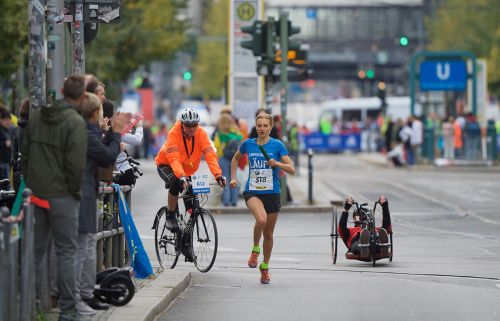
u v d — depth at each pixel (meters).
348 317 26.77
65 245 23.28
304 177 97.81
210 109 171.75
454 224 56.16
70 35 31.83
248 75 79.38
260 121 33.62
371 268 37.62
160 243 36.41
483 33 177.38
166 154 34.59
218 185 35.31
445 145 112.38
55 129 22.92
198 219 35.81
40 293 24.25
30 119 23.22
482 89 131.50
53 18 27.69
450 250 43.94
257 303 29.05
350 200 38.47
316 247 44.97
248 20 79.62
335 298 29.92
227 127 62.06
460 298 29.92
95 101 24.09
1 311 21.39
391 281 33.66
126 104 149.50
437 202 70.06
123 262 32.22
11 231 21.50
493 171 107.25
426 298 29.91
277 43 66.31
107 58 105.69
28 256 22.34
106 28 107.06
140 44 112.25
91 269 25.03
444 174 102.69
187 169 35.03
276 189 33.53
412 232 52.00
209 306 28.53
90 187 24.27
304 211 62.62
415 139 116.06
